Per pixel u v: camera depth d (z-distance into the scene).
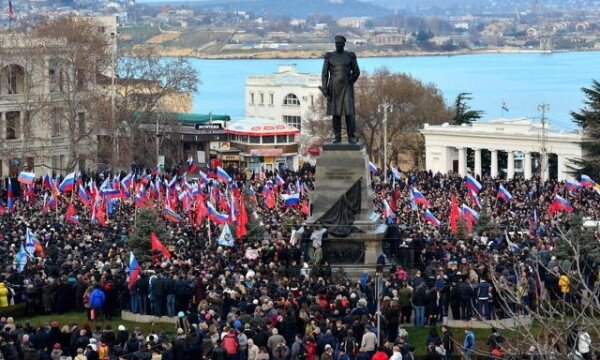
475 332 90.12
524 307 47.94
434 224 126.00
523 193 168.25
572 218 102.25
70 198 149.50
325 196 111.50
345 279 100.56
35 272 99.75
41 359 75.56
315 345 78.56
